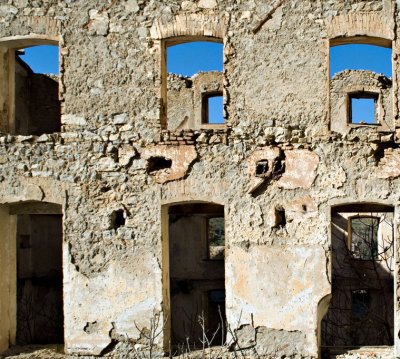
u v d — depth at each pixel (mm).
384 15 8812
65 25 9266
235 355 8734
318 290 8648
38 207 9836
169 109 18734
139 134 9109
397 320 8547
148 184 9031
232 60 9078
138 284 8930
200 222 17328
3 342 9383
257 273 8797
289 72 8961
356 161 8727
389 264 16375
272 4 9016
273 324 8711
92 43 9250
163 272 8984
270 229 8812
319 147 8812
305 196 8789
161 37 9148
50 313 15734
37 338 15172
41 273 15969
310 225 8734
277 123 8945
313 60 8922
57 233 16234
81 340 8953
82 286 9008
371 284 16469
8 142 9258
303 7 8969
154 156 9055
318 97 8883
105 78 9219
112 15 9242
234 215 8891
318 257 8680
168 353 8875
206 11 9109
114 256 9000
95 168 9117
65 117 9242
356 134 8758
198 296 17156
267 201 8859
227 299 8852
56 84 16797
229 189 8914
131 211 9023
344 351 8898
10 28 9336
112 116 9188
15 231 10008
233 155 8930
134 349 8859
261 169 8938
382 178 8656
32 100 16750
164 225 9172
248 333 8773
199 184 8961
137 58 9180
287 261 8758
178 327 17031
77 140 9188
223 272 17078
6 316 9547
